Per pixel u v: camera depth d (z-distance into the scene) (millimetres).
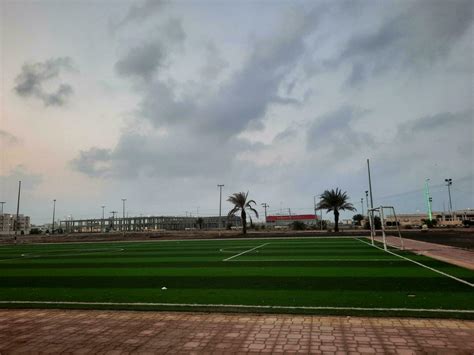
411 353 5410
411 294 9734
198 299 9648
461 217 126438
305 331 6539
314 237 47562
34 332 6809
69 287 12359
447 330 6430
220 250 28562
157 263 19969
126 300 9742
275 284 11922
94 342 6199
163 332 6656
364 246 29156
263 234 58031
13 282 13891
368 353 5441
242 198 60031
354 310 7992
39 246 44000
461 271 14070
